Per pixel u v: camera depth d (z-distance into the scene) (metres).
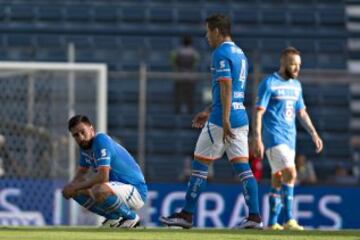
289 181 35.44
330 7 84.88
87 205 30.89
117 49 80.25
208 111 32.22
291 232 29.75
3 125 53.12
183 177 60.69
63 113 52.94
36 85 53.16
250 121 65.81
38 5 83.12
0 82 53.25
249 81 57.97
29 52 78.69
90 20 82.75
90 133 30.84
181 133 70.38
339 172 61.41
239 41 81.38
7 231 28.25
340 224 51.78
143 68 53.88
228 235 26.77
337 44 82.19
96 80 53.12
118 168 30.95
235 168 31.64
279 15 83.94
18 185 52.41
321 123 74.38
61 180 52.25
